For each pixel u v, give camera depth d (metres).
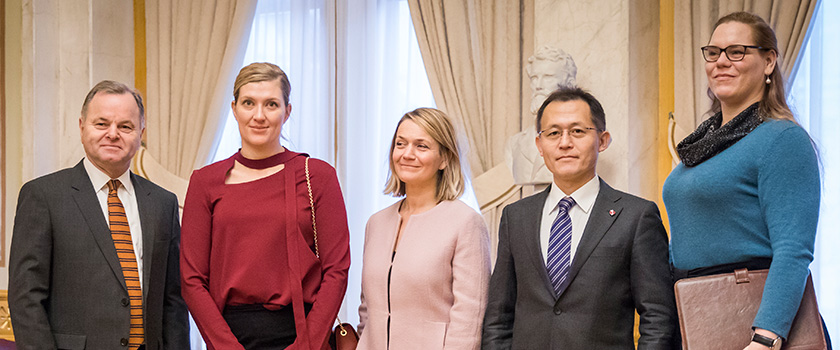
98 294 2.40
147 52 4.87
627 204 2.15
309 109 4.59
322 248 2.41
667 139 3.65
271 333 2.34
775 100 1.97
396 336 2.32
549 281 2.14
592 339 2.06
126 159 2.51
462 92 4.12
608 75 3.61
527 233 2.23
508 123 4.04
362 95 4.47
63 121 4.66
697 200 2.01
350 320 4.42
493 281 2.31
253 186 2.39
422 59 4.23
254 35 4.73
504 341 2.25
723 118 2.09
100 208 2.47
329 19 4.54
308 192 2.42
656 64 3.78
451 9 4.16
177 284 2.64
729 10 3.52
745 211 1.94
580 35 3.68
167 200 2.65
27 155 4.59
